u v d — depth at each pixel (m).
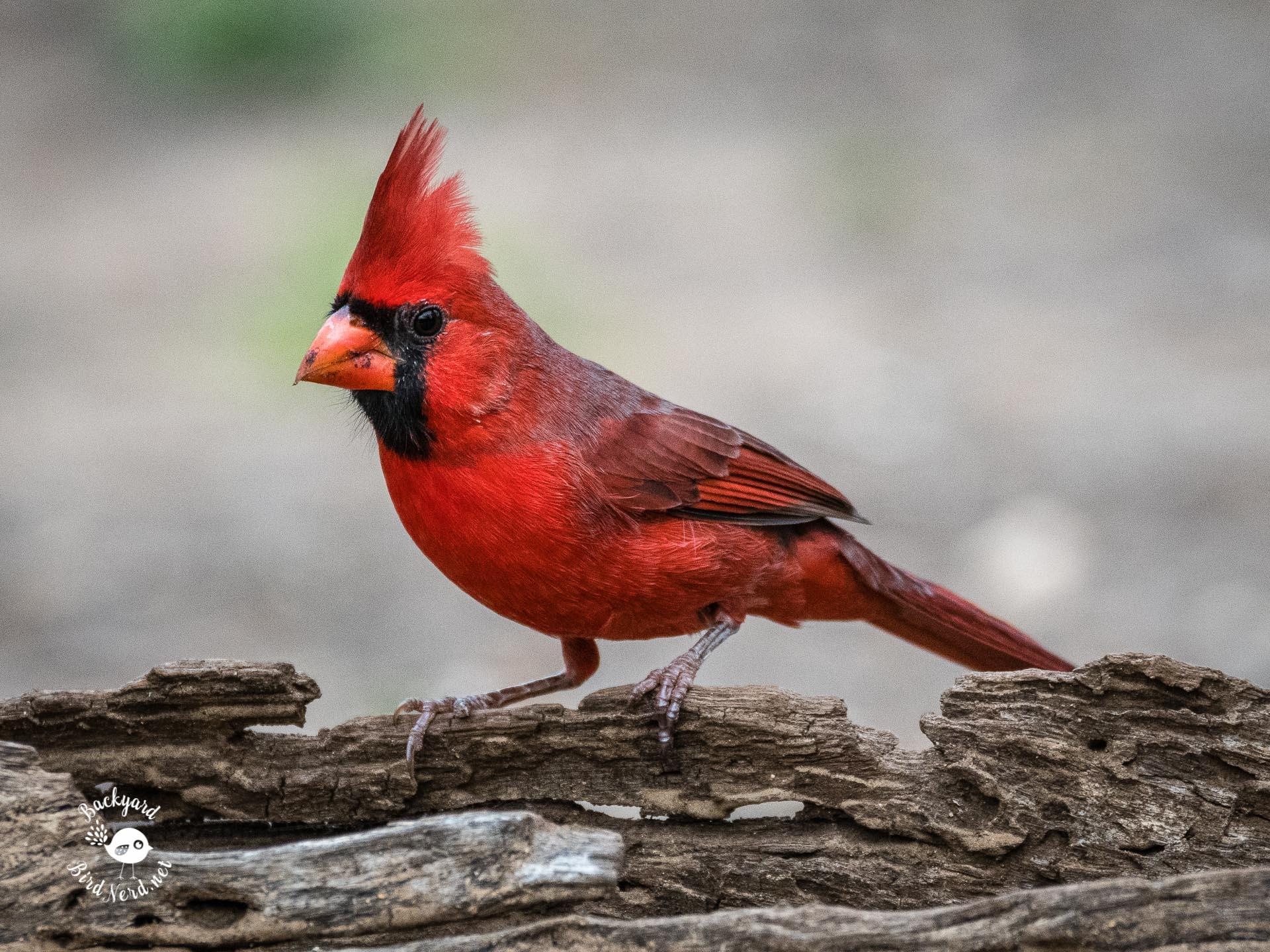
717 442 6.26
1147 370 15.13
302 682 5.10
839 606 6.94
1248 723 4.90
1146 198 19.95
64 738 5.07
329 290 16.52
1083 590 11.22
